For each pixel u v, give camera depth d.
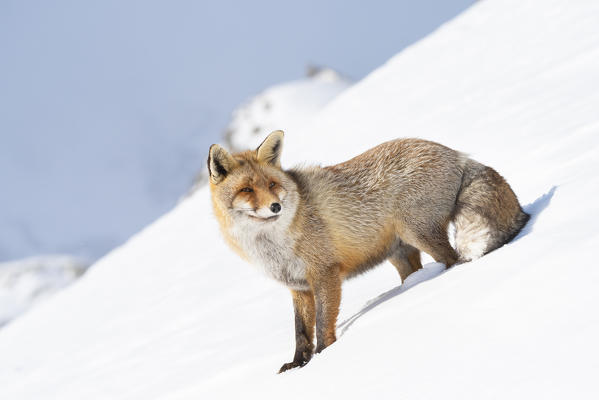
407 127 31.41
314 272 12.08
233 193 11.80
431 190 12.43
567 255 8.22
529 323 7.23
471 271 9.76
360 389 7.91
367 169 12.88
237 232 12.09
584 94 21.11
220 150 11.90
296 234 11.96
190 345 18.62
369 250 12.78
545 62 28.98
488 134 22.39
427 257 15.60
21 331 35.56
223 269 27.81
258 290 22.08
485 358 7.05
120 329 26.11
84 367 22.67
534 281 8.05
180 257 34.12
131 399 15.61
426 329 8.44
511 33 37.81
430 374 7.32
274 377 10.91
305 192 12.23
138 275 35.16
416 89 38.59
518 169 16.89
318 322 11.86
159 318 25.03
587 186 11.33
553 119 19.83
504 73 31.19
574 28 31.75
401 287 12.27
